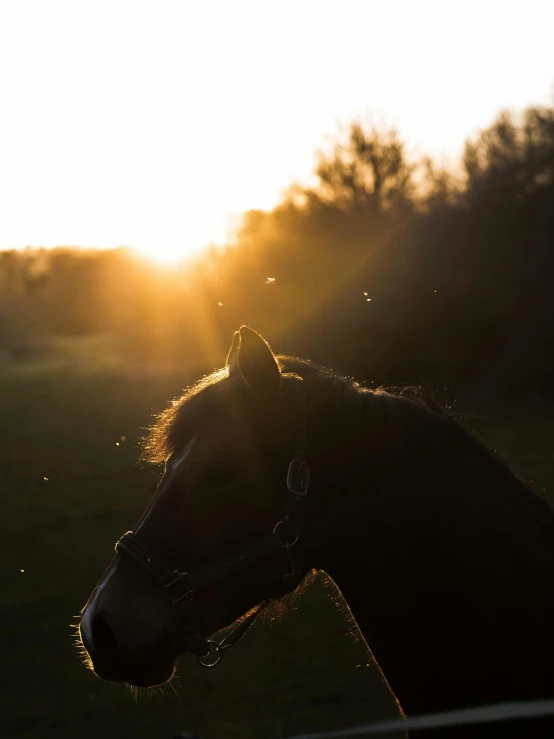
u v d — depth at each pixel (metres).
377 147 30.55
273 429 2.07
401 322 18.78
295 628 6.95
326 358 17.97
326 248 23.41
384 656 2.10
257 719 5.28
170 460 2.13
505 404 20.81
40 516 11.23
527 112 25.81
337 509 2.07
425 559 2.02
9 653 6.52
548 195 22.11
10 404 24.88
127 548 2.06
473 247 21.31
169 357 28.56
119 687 5.88
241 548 2.04
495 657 1.96
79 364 35.75
